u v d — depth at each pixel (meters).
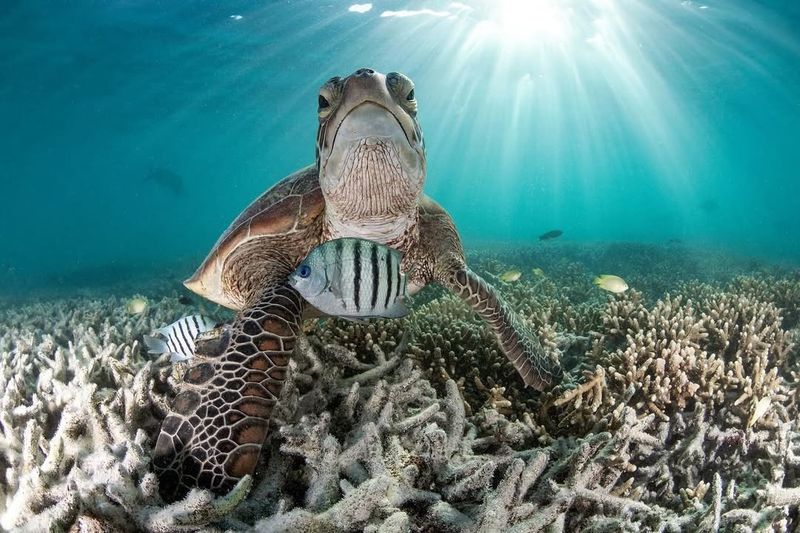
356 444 0.44
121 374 0.61
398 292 0.51
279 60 5.75
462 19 5.02
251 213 0.76
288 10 4.30
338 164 0.58
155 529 0.34
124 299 1.86
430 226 0.79
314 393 0.55
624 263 3.10
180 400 0.46
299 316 0.55
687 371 0.74
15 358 0.81
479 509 0.39
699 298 1.32
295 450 0.42
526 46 6.07
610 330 0.94
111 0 3.91
